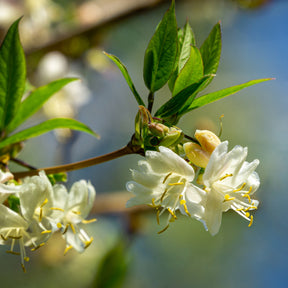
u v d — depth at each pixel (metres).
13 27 0.35
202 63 0.34
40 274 0.54
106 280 0.45
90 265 0.52
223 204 0.33
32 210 0.33
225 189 0.33
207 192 0.33
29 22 0.51
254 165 0.33
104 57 0.55
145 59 0.34
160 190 0.33
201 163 0.33
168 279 0.60
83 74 0.54
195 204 0.33
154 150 0.33
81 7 0.53
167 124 0.34
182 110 0.34
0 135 0.36
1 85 0.35
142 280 0.59
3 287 0.54
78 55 0.53
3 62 0.35
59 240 0.53
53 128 0.36
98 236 0.53
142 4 0.52
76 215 0.34
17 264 0.55
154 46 0.34
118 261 0.45
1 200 0.33
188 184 0.33
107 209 0.47
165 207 0.33
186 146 0.33
